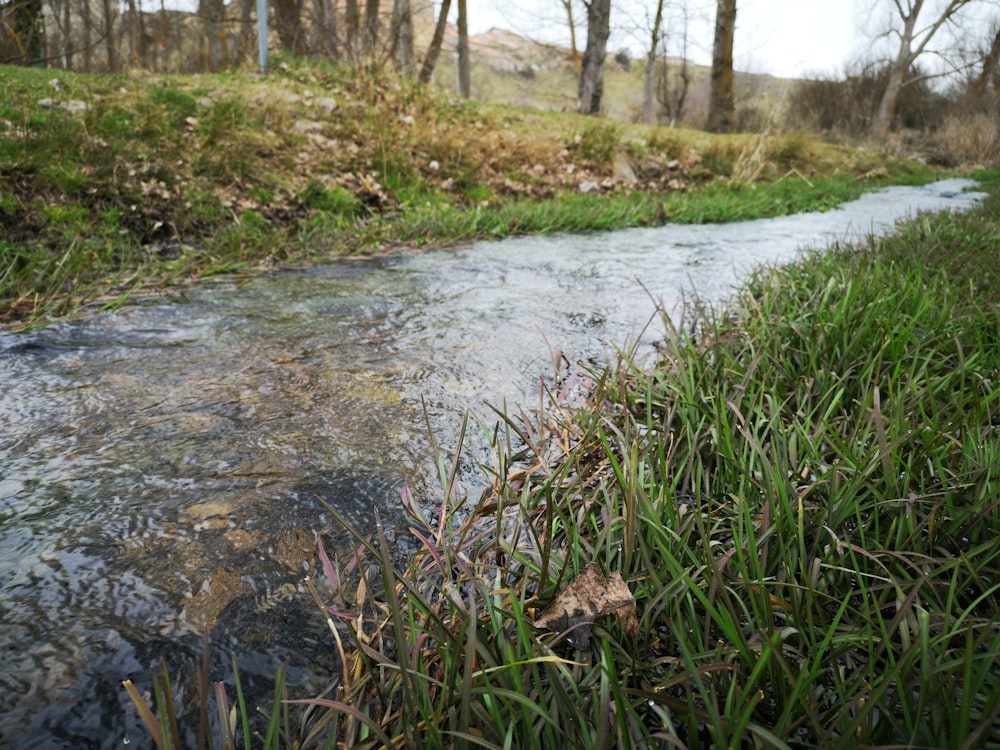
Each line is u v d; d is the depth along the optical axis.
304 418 2.27
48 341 3.05
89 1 16.30
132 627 1.28
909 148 22.89
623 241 6.66
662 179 11.73
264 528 1.62
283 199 6.73
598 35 19.39
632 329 3.40
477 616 1.23
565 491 1.72
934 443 1.63
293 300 3.94
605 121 13.69
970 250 4.26
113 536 1.58
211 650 1.23
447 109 11.20
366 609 1.33
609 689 0.97
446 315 3.65
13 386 2.51
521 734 0.99
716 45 19.45
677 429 2.05
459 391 2.53
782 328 2.74
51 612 1.31
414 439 2.11
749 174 12.54
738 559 1.19
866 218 8.88
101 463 1.94
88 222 5.02
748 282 4.20
